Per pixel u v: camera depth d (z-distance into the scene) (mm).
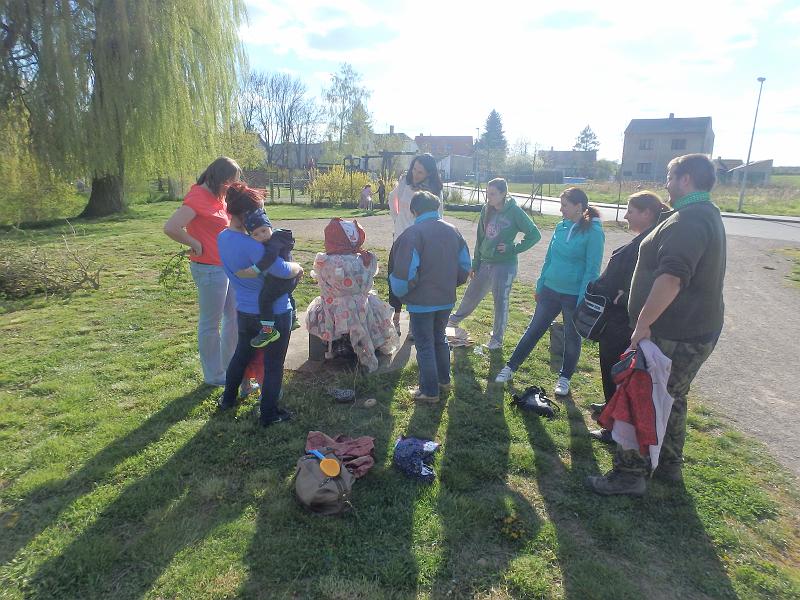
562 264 4277
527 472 3232
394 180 26875
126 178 19453
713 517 2879
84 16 16266
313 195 27500
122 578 2293
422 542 2561
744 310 7984
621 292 3434
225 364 4340
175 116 17391
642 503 2982
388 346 4953
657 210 3389
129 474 3053
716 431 3971
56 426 3609
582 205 4152
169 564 2365
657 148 67062
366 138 58219
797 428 4066
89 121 16500
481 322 6523
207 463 3180
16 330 5785
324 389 4262
